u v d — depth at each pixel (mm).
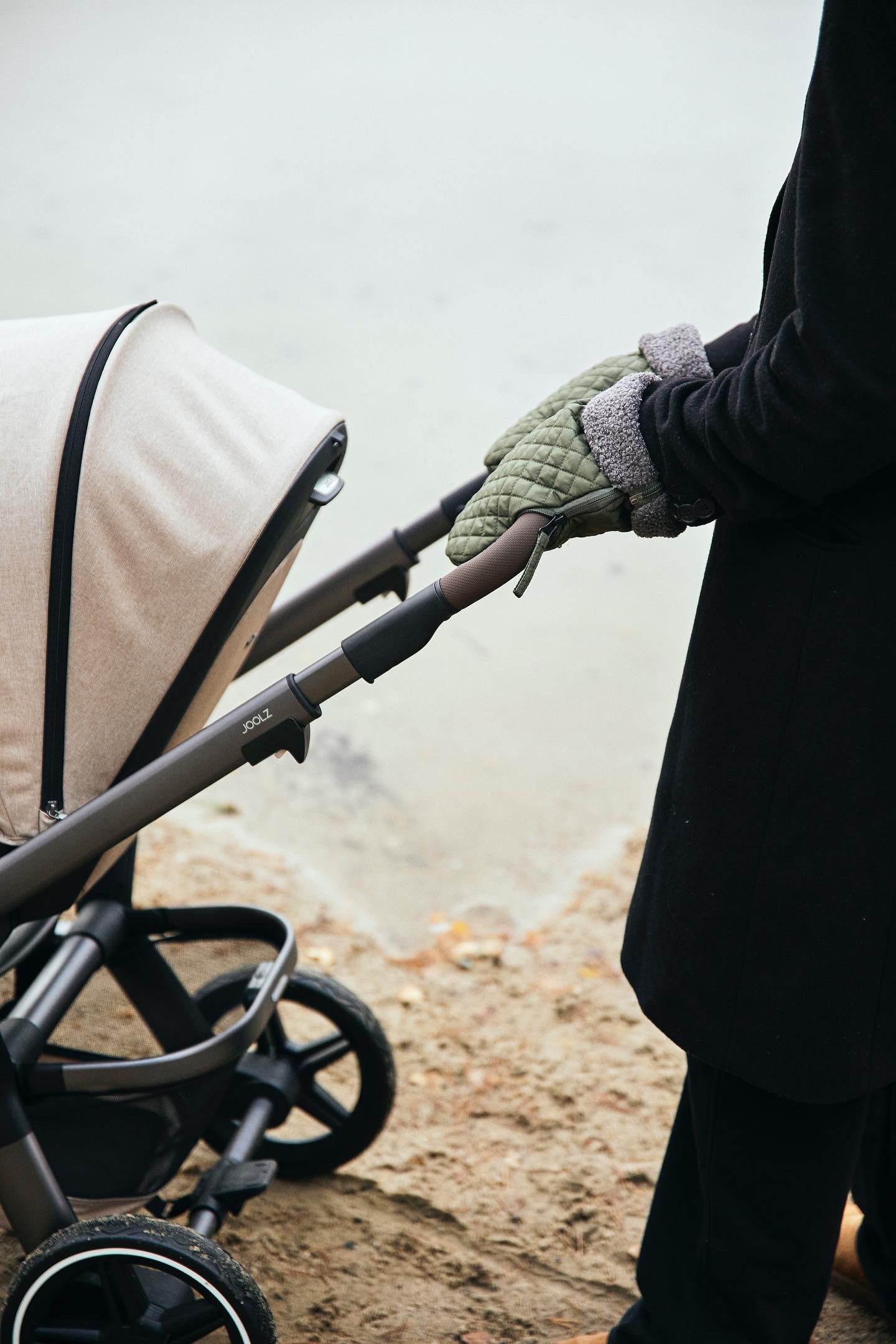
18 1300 1723
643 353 1651
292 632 2070
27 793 1679
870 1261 2070
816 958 1474
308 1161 2365
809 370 1261
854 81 1225
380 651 1560
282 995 2215
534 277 6867
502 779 3949
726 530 1514
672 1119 2629
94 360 1676
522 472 1500
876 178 1218
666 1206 1791
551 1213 2381
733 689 1483
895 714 1407
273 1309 2141
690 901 1539
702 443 1405
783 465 1326
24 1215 1732
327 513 4984
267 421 1795
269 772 3914
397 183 7812
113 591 1643
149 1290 1748
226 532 1657
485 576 1504
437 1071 2746
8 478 1621
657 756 4105
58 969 1985
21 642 1636
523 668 4500
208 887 3303
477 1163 2494
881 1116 1906
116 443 1647
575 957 3166
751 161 8391
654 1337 1821
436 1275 2236
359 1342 2094
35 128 8117
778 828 1462
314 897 3355
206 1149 2473
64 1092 1777
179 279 6508
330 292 6566
